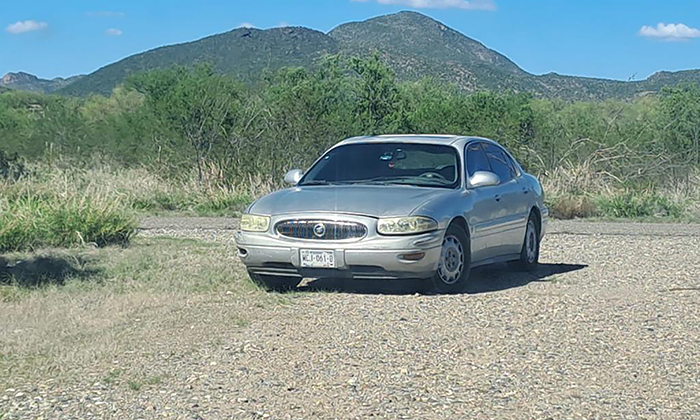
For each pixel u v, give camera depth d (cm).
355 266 937
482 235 1044
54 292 965
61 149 2669
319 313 870
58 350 721
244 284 1023
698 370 671
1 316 837
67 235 1360
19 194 1928
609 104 3312
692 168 2309
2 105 3556
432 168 1055
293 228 958
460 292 996
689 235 1599
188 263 1175
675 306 903
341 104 2836
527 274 1150
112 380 648
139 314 857
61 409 588
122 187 2178
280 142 2295
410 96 3331
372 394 615
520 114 2409
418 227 938
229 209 2062
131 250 1320
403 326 812
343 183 1053
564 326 813
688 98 2492
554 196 2056
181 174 2330
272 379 650
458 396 611
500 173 1136
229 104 2373
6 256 1234
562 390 623
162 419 570
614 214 2023
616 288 1018
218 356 709
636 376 656
